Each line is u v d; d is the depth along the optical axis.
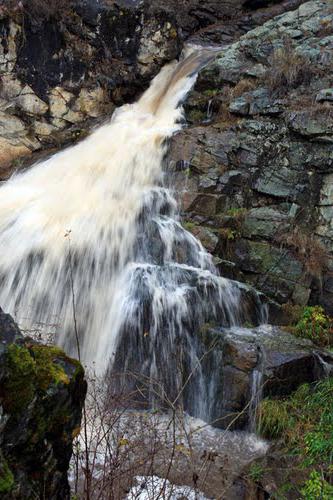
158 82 11.88
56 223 7.63
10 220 7.88
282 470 4.11
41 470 2.31
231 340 5.86
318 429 4.52
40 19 10.44
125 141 9.61
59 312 6.79
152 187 8.29
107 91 11.42
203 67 10.45
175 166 8.46
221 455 4.95
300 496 3.78
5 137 10.34
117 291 6.60
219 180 8.13
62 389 2.38
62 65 10.84
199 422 5.68
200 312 6.35
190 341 6.21
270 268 7.39
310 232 7.60
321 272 7.28
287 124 8.14
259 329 6.50
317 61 8.97
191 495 4.10
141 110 11.28
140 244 7.27
